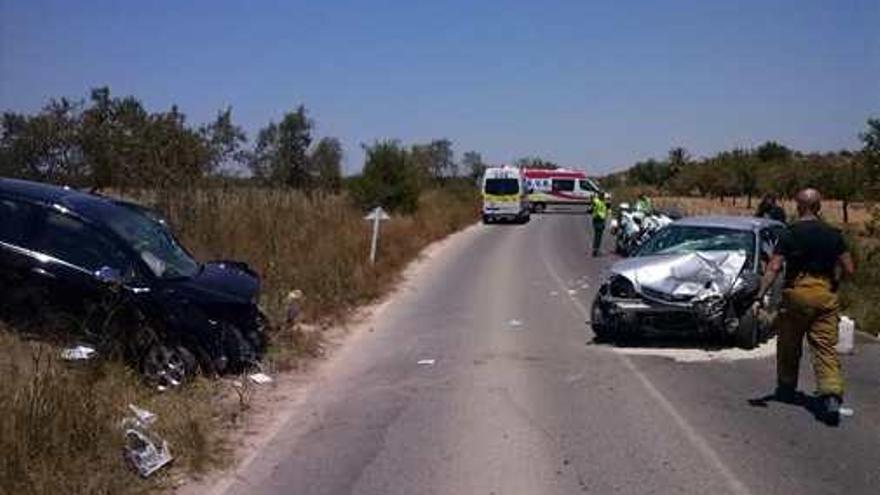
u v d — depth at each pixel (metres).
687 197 86.19
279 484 7.10
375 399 9.88
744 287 12.53
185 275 10.69
